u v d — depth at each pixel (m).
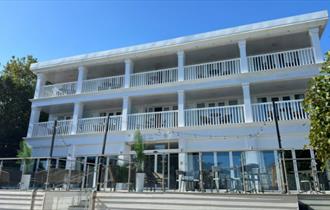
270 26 14.68
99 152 16.44
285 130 13.50
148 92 16.61
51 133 17.86
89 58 18.28
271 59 15.84
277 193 8.46
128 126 16.39
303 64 14.09
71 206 10.24
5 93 24.27
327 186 8.71
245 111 14.27
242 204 8.41
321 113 4.54
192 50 16.73
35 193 10.45
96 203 9.87
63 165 12.18
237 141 14.09
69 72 19.98
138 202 9.41
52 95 19.03
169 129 15.39
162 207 9.10
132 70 17.92
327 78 4.62
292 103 13.77
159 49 16.78
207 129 14.77
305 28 14.38
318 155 4.73
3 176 11.21
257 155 11.41
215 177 9.55
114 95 17.33
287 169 9.15
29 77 27.75
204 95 16.78
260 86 15.30
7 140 23.95
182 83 16.00
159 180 9.94
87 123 17.34
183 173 10.33
